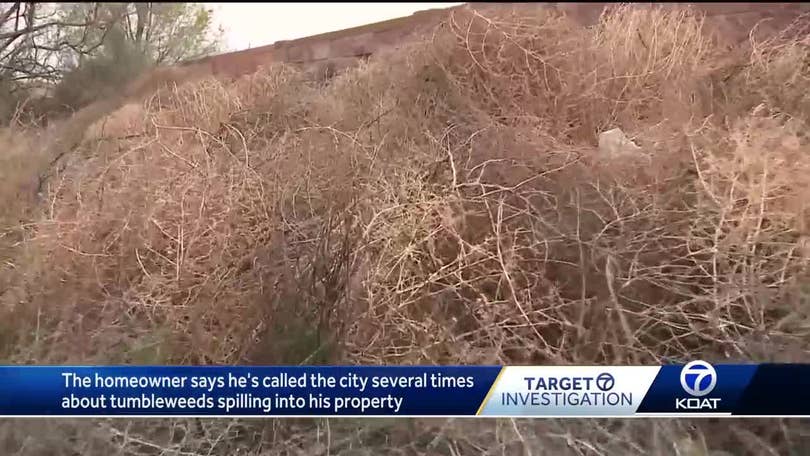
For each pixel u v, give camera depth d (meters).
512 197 2.83
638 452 2.22
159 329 2.63
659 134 3.24
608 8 4.62
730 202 2.59
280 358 2.43
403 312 2.53
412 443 2.30
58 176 3.47
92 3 5.62
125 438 2.35
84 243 2.93
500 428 2.29
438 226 2.71
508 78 4.08
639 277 2.48
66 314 2.68
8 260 3.02
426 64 4.29
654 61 3.94
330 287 2.51
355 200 2.75
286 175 3.07
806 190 2.60
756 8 4.63
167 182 3.11
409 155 3.14
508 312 2.50
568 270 2.59
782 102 3.55
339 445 2.32
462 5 4.70
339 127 3.73
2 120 4.21
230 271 2.72
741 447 2.24
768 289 2.42
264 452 2.34
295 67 5.34
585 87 3.92
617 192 2.84
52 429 2.37
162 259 2.84
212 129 3.92
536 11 4.55
